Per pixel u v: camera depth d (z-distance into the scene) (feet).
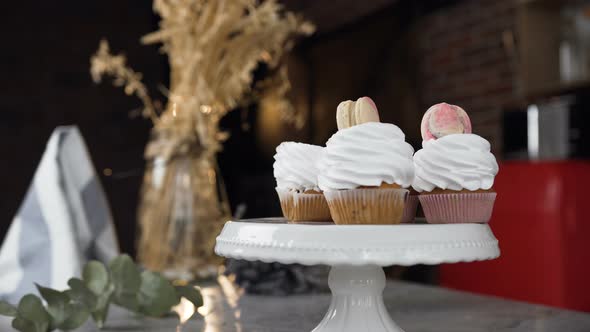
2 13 7.64
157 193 3.75
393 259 2.09
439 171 2.63
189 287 2.79
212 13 3.91
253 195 9.19
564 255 4.18
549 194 4.26
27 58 7.72
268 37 4.04
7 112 7.64
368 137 2.38
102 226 3.36
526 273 4.38
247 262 3.28
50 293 2.48
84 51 7.94
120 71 4.28
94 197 3.38
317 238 2.15
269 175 9.27
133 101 8.09
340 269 2.38
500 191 4.60
